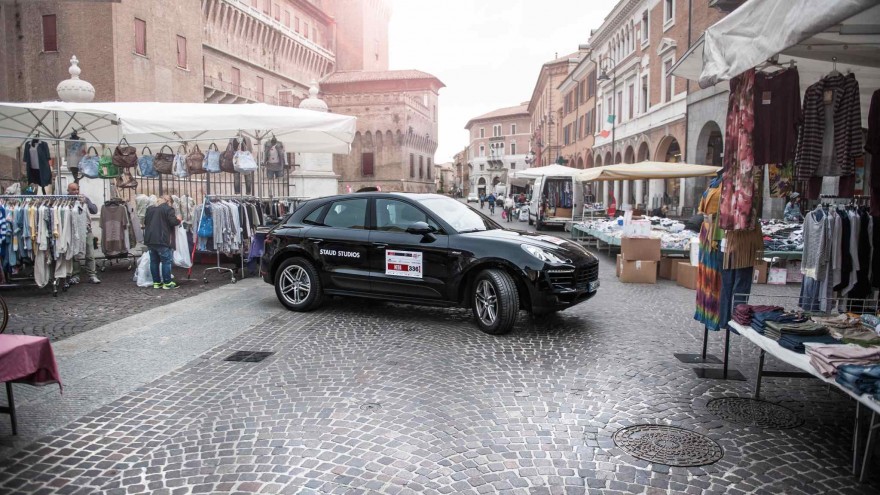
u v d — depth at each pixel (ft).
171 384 16.51
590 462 11.88
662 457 12.10
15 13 108.68
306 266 25.95
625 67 115.44
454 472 11.44
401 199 25.25
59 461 11.87
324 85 233.35
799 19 10.88
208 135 46.55
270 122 36.27
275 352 19.72
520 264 21.76
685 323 24.56
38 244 29.43
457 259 22.82
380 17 276.41
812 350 12.31
